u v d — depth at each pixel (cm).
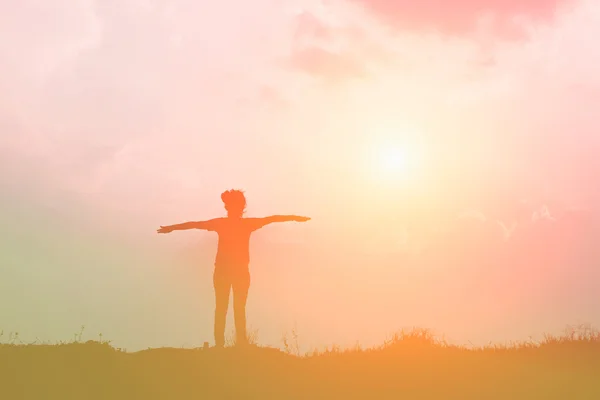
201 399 1041
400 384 1176
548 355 1466
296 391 1102
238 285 1269
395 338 1520
